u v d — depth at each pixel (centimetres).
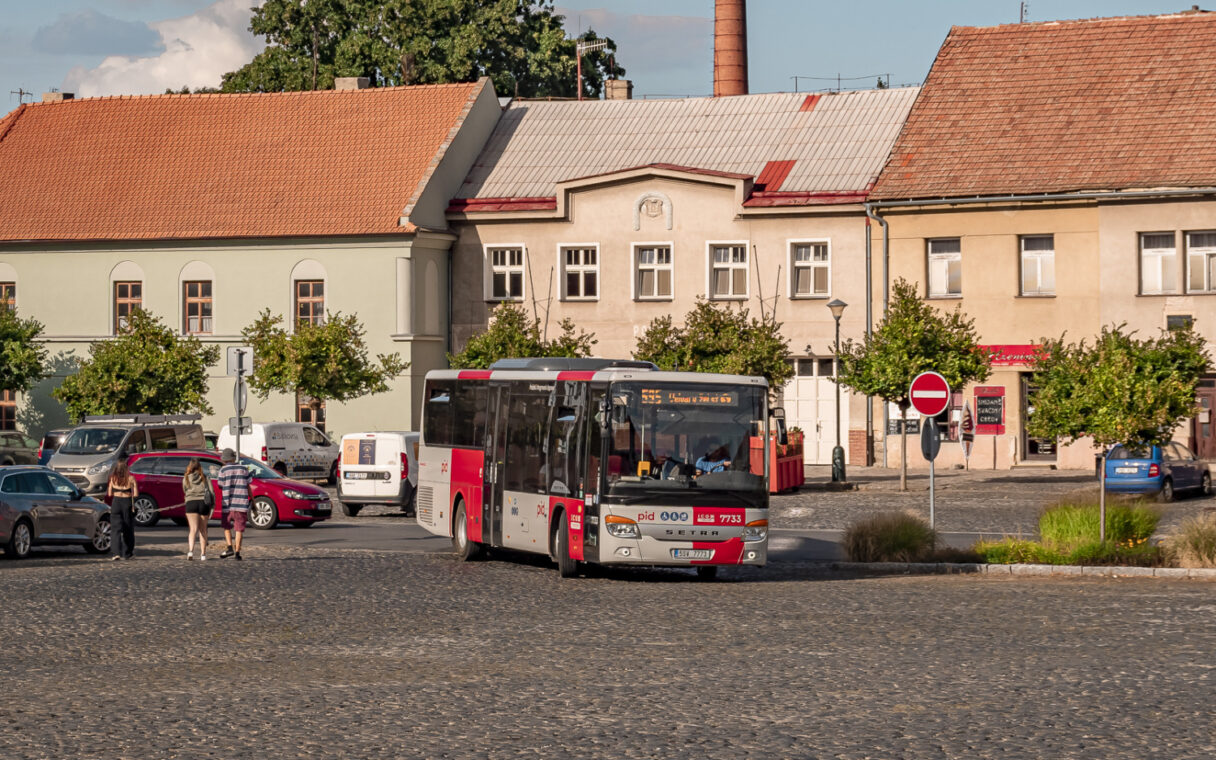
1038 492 4125
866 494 4219
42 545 3023
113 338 5775
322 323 5600
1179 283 4778
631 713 1273
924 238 5100
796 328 5306
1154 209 4800
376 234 5488
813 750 1120
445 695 1367
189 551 2738
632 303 5494
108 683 1448
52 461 4253
